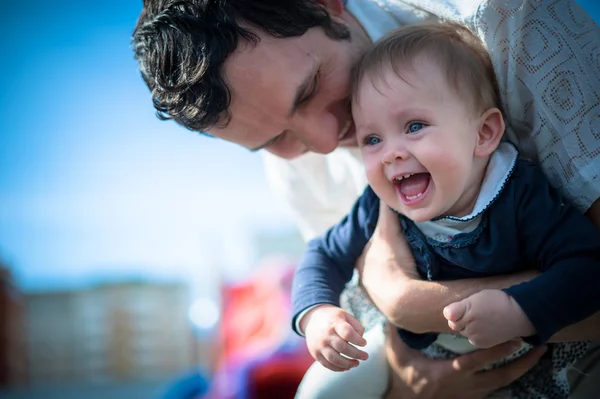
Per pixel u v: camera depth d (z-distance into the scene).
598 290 1.38
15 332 7.06
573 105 1.51
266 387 3.32
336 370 1.51
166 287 7.55
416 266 1.62
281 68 1.55
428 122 1.51
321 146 1.68
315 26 1.61
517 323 1.37
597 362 1.67
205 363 5.54
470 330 1.37
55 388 6.97
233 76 1.54
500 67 1.57
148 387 6.62
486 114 1.56
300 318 1.64
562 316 1.37
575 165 1.50
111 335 7.34
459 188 1.50
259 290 4.07
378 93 1.55
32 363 7.14
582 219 1.47
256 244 6.88
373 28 1.75
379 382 1.75
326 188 2.12
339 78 1.64
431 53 1.55
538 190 1.50
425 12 1.73
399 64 1.55
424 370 1.66
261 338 3.84
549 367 1.61
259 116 1.59
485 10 1.54
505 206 1.50
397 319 1.57
